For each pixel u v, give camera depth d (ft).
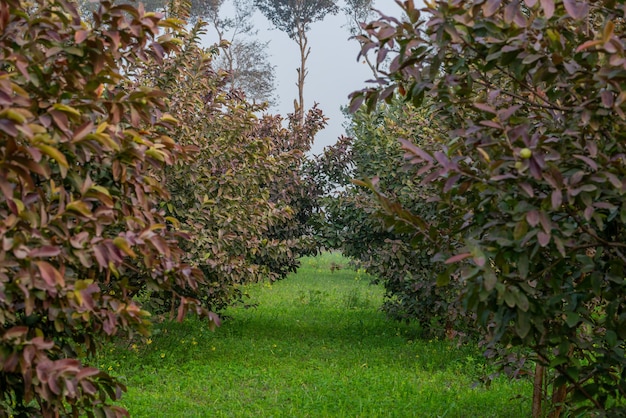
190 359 31.22
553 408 17.98
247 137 34.53
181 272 13.16
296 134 50.90
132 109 11.72
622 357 12.96
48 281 9.37
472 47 11.97
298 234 44.04
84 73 11.27
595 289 11.89
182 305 13.19
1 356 10.05
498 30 11.44
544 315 12.10
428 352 33.58
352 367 30.30
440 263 30.78
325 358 32.96
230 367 29.55
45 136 9.11
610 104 10.44
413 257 34.35
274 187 42.80
